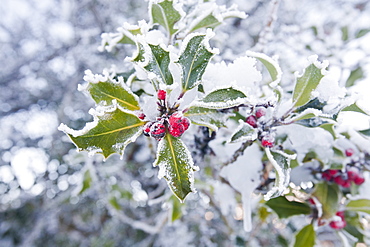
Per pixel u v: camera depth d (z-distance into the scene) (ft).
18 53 3.89
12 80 3.81
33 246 3.83
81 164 3.31
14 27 3.86
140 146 2.68
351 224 1.46
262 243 2.90
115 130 0.84
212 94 0.84
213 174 1.78
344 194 1.40
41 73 3.76
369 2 2.74
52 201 3.52
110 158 2.59
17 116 3.79
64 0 3.33
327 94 0.96
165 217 2.31
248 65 0.95
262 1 3.18
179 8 1.04
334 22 2.96
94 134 0.82
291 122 0.99
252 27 3.14
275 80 0.97
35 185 3.50
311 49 2.20
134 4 3.36
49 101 3.81
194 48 0.84
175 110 0.86
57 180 3.53
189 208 2.96
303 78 0.93
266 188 1.34
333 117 0.93
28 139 3.70
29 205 3.86
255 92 1.11
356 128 1.31
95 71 3.16
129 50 2.57
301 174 1.32
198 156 1.42
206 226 3.08
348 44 2.12
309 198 1.43
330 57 2.13
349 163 1.30
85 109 3.37
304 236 1.42
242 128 0.96
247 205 1.28
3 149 3.70
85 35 3.16
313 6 3.22
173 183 0.83
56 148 3.43
